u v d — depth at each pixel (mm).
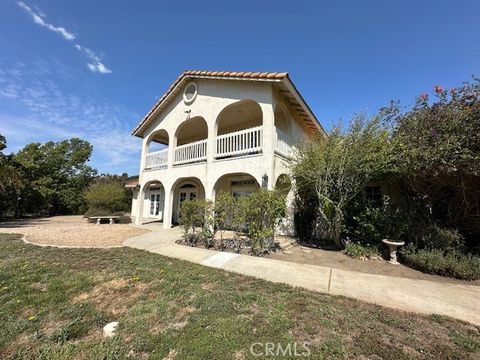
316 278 4863
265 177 8484
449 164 5465
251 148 9102
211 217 7914
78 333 2891
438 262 5289
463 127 5492
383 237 7066
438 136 5715
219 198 7949
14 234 10164
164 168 13086
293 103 10656
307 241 9172
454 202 6574
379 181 7922
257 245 7184
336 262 6285
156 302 3660
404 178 6898
